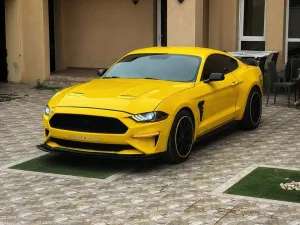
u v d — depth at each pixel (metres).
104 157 6.84
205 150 8.06
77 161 7.50
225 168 7.09
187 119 7.40
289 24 14.41
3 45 16.05
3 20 15.95
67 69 17.11
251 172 6.86
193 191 6.15
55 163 7.40
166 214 5.43
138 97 7.04
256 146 8.27
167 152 7.09
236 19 14.98
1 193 6.15
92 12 16.77
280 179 6.56
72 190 6.24
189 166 7.21
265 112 11.08
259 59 12.86
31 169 7.12
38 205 5.75
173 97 7.19
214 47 14.97
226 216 5.34
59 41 17.05
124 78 8.15
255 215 5.36
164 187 6.32
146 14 16.09
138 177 6.73
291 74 12.53
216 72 8.55
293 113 10.95
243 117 9.20
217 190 6.16
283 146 8.27
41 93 14.05
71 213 5.51
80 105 6.99
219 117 8.33
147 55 8.69
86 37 16.95
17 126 9.89
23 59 15.84
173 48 8.88
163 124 6.89
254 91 9.39
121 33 16.50
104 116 6.75
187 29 13.63
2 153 7.96
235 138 8.83
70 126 7.01
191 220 5.26
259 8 14.80
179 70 8.13
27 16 15.59
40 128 9.72
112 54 16.72
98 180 6.62
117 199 5.92
